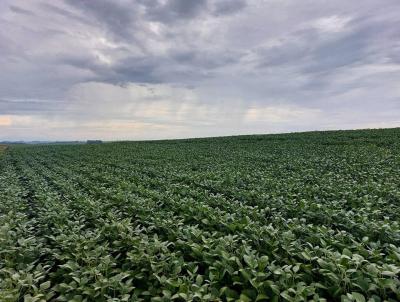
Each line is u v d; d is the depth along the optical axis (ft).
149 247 18.80
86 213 29.68
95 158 117.60
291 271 15.16
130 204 31.99
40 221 27.91
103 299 14.85
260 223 25.79
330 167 60.75
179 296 14.73
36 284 18.24
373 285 13.57
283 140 148.05
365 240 18.67
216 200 32.83
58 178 58.08
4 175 69.72
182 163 83.41
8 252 19.94
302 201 28.25
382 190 33.94
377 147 94.63
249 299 13.65
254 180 47.16
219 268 16.53
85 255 19.11
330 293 14.28
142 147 169.07
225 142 167.02
